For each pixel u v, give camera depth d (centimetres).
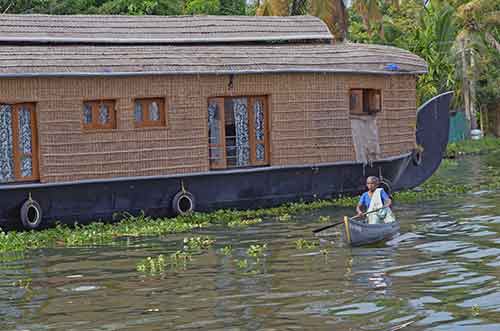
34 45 2678
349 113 2941
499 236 2184
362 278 1755
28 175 2481
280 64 2792
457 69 6331
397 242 2150
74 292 1727
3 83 2422
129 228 2488
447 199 2975
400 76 3077
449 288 1644
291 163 2833
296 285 1716
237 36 2945
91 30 2778
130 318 1516
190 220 2627
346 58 2920
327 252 2050
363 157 2969
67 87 2511
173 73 2627
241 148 2791
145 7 4316
